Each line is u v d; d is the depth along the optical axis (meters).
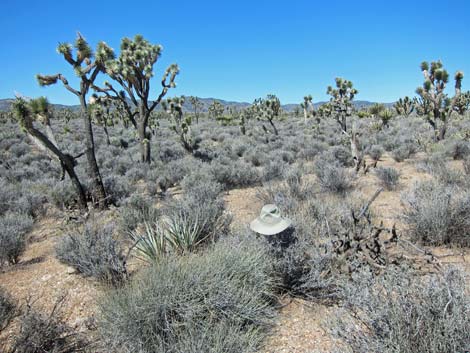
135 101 16.27
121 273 4.71
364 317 2.67
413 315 2.33
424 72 18.22
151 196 10.84
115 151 23.00
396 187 9.03
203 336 2.91
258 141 27.16
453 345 2.09
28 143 26.67
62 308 4.27
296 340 3.29
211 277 3.52
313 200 6.93
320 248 4.40
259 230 4.01
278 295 4.10
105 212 9.06
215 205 6.66
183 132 21.66
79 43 9.12
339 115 21.77
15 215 8.11
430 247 5.07
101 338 3.40
